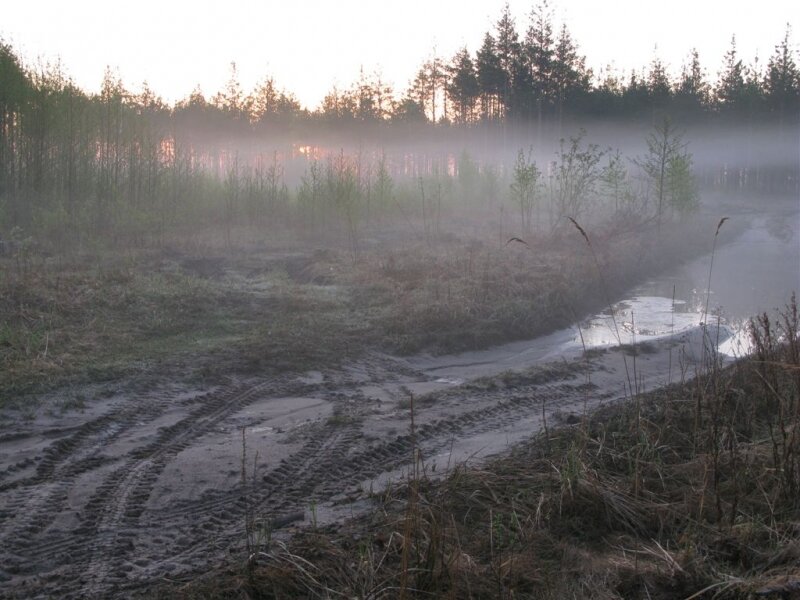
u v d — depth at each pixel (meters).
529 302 12.47
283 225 21.97
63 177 19.55
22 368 8.11
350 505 5.36
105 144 20.47
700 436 6.32
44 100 18.73
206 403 7.84
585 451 5.89
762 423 6.68
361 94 46.03
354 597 3.80
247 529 4.41
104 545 4.74
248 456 6.36
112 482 5.77
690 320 13.24
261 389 8.40
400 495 5.38
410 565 4.09
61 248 15.59
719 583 3.95
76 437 6.70
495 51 49.25
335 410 7.77
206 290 12.25
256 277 14.29
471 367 10.07
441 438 6.98
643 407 7.29
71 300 10.82
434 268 14.82
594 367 9.88
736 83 64.06
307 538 4.55
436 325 11.18
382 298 12.51
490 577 4.07
